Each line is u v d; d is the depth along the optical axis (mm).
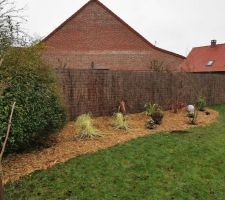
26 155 9266
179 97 21016
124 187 7562
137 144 10609
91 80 15125
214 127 14625
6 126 8281
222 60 47625
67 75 14008
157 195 7363
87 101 14914
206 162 9531
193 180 8305
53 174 7961
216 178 8633
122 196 7164
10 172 8078
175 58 30578
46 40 29219
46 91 9602
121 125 12930
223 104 25859
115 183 7715
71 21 29656
